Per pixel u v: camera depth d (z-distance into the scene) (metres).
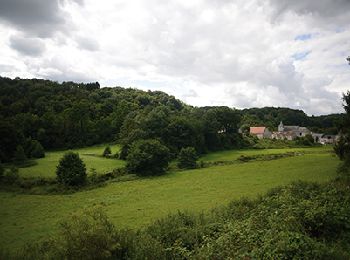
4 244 29.86
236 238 13.85
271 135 148.88
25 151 80.81
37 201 49.22
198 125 94.06
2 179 59.53
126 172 68.94
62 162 59.25
